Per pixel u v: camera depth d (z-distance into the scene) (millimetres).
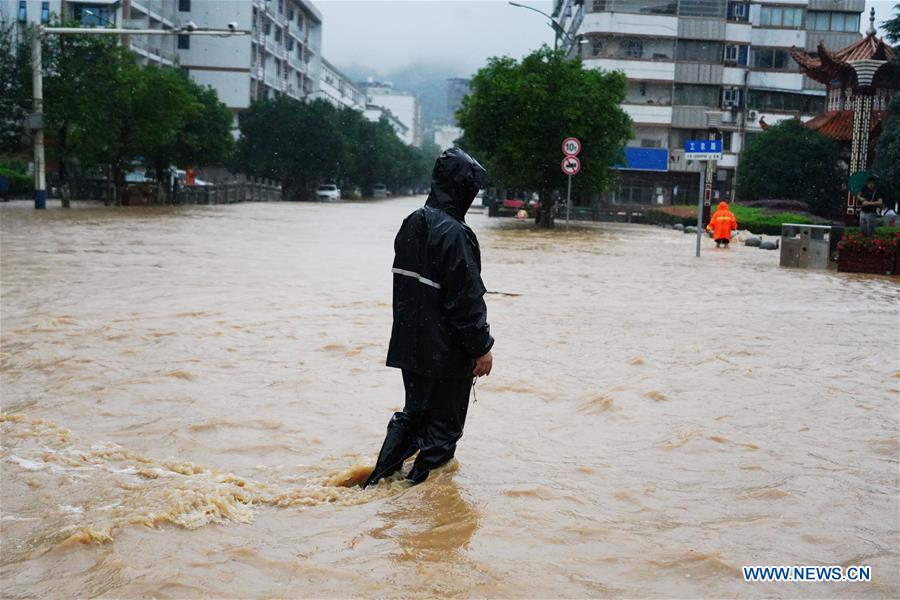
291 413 5332
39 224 24016
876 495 4008
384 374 6434
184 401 5555
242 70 76188
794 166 48594
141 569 3039
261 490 3941
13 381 5992
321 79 111375
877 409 5680
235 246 18484
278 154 74125
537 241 24094
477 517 3619
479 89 34594
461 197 4211
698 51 64125
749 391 6133
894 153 38062
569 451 4668
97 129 35719
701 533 3498
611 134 34781
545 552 3279
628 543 3375
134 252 16234
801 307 11117
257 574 3045
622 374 6621
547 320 9352
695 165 64562
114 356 6871
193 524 3496
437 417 4211
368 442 4789
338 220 33500
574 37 72688
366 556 3219
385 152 100688
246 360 6840
